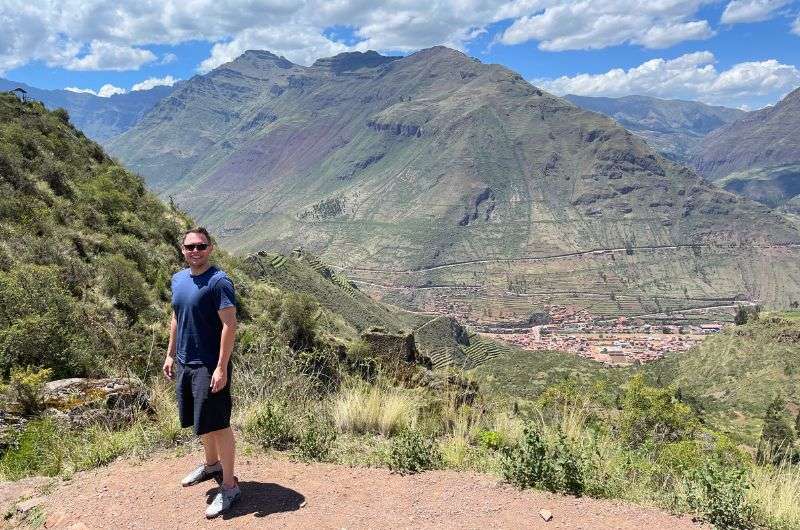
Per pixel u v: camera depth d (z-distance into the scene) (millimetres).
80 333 12797
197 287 4887
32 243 19281
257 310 25719
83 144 36656
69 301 14289
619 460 6477
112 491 5055
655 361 126000
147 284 23188
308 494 5020
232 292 4930
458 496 5184
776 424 36281
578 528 4613
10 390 8125
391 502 4965
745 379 96312
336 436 6875
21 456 6535
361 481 5453
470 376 12375
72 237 22219
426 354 18984
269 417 6551
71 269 18859
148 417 7895
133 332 16812
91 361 11828
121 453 6258
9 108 33156
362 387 8656
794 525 5102
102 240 24438
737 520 5016
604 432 8133
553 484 5488
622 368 105688
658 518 5008
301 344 17844
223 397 4844
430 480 5598
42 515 4711
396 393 8461
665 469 6664
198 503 4773
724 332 118500
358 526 4426
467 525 4547
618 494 5582
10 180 24250
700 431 18969
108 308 17797
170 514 4590
